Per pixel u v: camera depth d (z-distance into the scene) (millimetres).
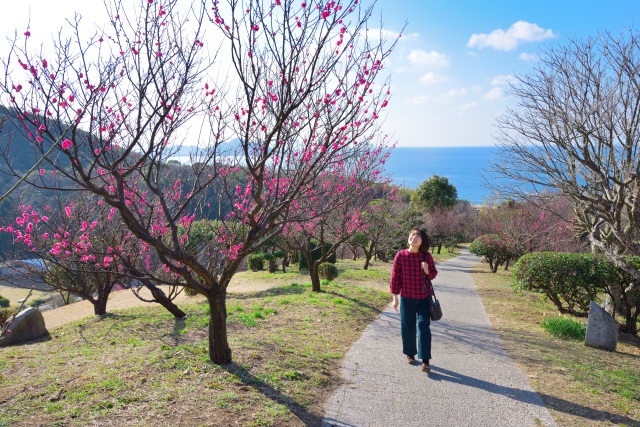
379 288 13562
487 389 4980
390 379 5219
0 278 8812
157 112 4094
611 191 7844
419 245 5523
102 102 3973
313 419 4000
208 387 4363
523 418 4246
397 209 26984
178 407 3883
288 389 4566
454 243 39719
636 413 4418
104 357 5656
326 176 9164
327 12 4078
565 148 7605
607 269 9008
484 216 30672
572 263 9352
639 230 7949
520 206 22047
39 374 4992
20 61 3627
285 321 7918
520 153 8664
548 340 7637
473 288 15281
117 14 4172
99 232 7691
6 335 7207
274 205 4777
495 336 7789
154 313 8969
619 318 10602
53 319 11258
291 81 4199
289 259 22844
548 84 8023
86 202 8086
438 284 16047
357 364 5727
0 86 3561
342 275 16391
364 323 8289
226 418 3729
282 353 5719
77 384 4461
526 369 5766
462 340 7352
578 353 6715
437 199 42969
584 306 9617
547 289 9773
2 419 3590
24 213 6535
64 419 3600
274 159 5352
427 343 5473
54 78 3760
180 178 6805
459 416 4254
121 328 7520
